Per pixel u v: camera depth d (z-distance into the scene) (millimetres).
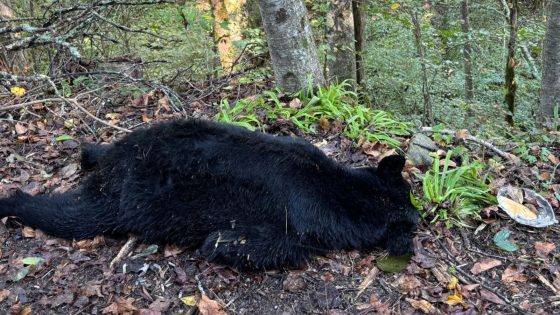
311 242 3090
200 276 3016
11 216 3363
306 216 3037
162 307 2814
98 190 3275
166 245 3197
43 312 2799
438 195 3559
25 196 3387
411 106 7781
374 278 3068
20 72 6727
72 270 3057
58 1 5941
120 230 3207
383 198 3229
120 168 3197
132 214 3113
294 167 3100
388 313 2820
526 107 9047
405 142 4402
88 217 3232
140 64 5766
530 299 2951
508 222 3543
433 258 3209
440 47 7848
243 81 5516
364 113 4766
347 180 3219
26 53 7242
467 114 7227
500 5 9695
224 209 3014
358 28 7777
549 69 6918
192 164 3059
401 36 7934
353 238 3162
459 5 8664
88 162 3812
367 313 2832
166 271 3053
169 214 3066
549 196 3828
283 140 3285
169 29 7895
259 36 6973
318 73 5137
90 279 3000
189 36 6848
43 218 3266
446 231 3441
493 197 3641
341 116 4633
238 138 3180
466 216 3559
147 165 3117
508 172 4105
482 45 9727
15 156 4184
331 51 7062
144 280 2994
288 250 3016
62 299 2844
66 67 5852
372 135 4348
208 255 3002
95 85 5426
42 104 4992
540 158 4441
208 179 3037
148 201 3084
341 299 2924
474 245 3365
